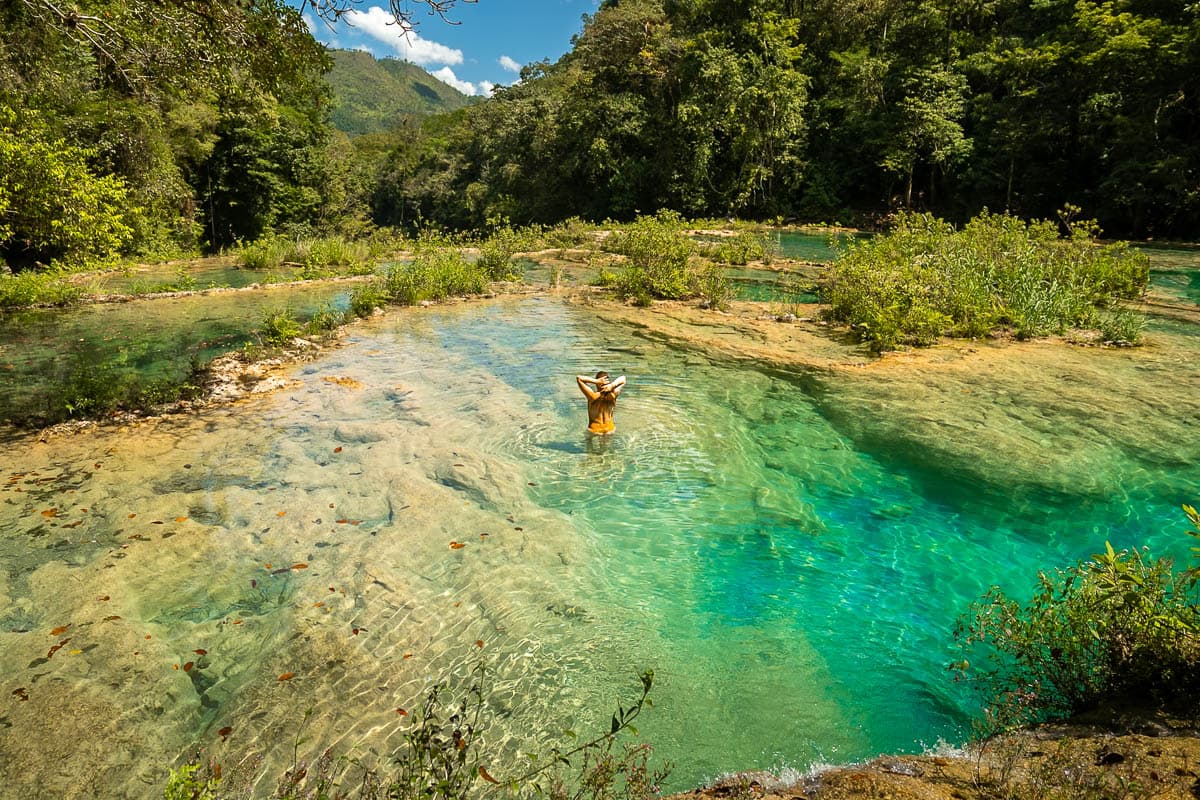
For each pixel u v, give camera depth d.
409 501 5.68
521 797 2.87
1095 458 6.62
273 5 8.95
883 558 5.12
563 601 4.46
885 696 3.69
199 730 3.31
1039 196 32.81
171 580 4.58
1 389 9.04
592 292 17.19
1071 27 30.97
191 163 34.91
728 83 39.44
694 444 7.18
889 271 13.02
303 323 13.46
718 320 13.47
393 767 3.04
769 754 3.24
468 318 13.90
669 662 3.92
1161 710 3.01
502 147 59.47
